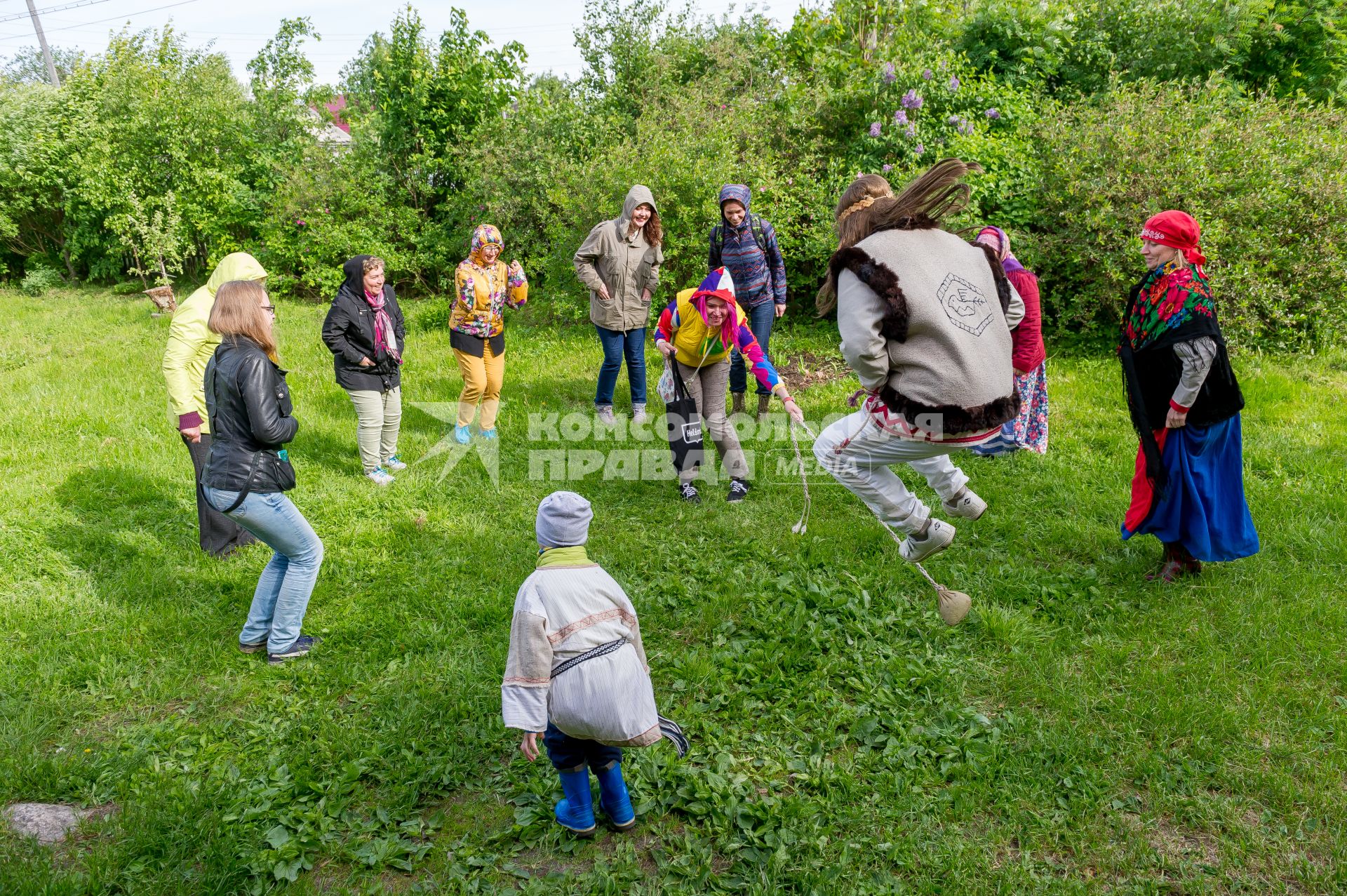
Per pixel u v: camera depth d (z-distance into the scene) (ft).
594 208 34.32
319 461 22.82
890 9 38.50
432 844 10.73
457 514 19.84
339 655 14.53
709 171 32.48
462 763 11.97
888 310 8.99
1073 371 27.25
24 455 23.43
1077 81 41.60
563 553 10.09
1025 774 11.43
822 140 35.53
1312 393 24.31
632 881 10.09
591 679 9.70
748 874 10.05
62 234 59.21
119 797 11.47
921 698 13.03
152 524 19.44
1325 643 13.76
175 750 12.32
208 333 17.33
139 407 27.50
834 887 9.77
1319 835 10.41
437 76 47.01
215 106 53.52
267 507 13.43
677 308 18.92
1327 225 27.37
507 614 15.60
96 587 16.62
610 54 50.31
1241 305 26.37
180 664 14.30
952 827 10.70
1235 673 13.26
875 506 11.04
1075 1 43.01
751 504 19.83
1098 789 11.14
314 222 46.14
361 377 20.75
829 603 15.48
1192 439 14.88
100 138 53.57
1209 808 10.81
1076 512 18.57
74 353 35.86
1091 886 9.89
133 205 49.90
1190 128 28.27
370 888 10.02
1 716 12.98
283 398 13.39
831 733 12.33
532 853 10.64
